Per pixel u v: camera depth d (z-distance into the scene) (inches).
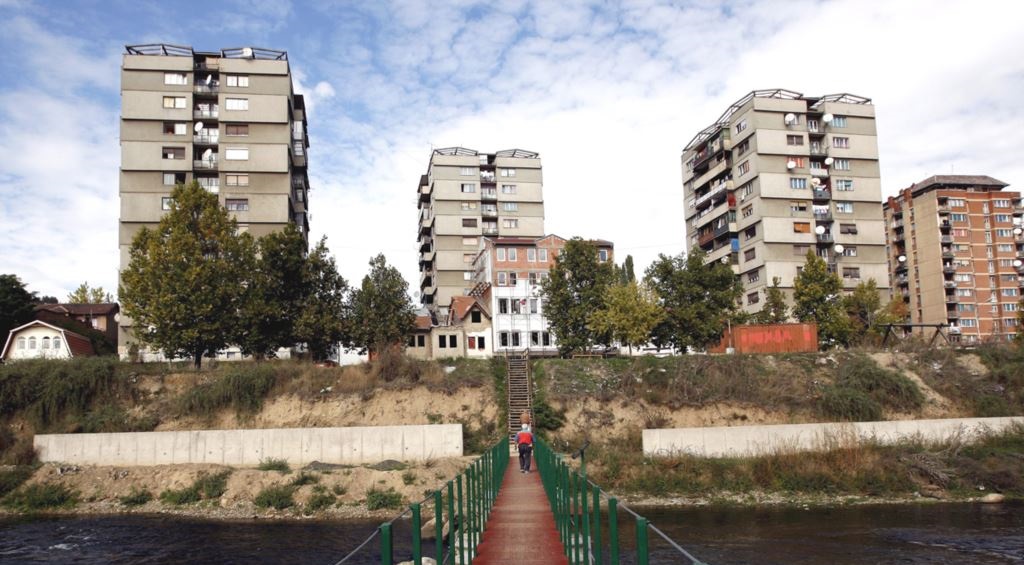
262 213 2945.4
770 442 1552.7
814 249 3287.4
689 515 1277.1
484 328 2689.5
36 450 1562.5
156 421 1758.1
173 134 2920.8
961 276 3983.8
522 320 2726.4
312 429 1604.3
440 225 3880.4
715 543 1066.7
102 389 1809.8
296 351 2605.8
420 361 2078.0
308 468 1499.8
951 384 1898.4
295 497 1358.3
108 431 1710.1
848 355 2059.5
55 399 1734.7
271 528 1210.6
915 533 1110.4
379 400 1862.7
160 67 2920.8
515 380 2012.8
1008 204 4084.6
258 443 1588.3
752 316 2699.3
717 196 3580.2
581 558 489.7
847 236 3304.6
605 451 1603.1
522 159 4042.8
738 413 1819.6
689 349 2645.2
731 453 1546.5
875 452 1505.9
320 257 2315.5
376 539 1101.7
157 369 1919.3
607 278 2274.9
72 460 1558.8
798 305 2581.2
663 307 2304.4
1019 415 1796.3
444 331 2655.0
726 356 2043.6
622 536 1117.1
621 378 1961.1
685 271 2324.1
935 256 4003.4
